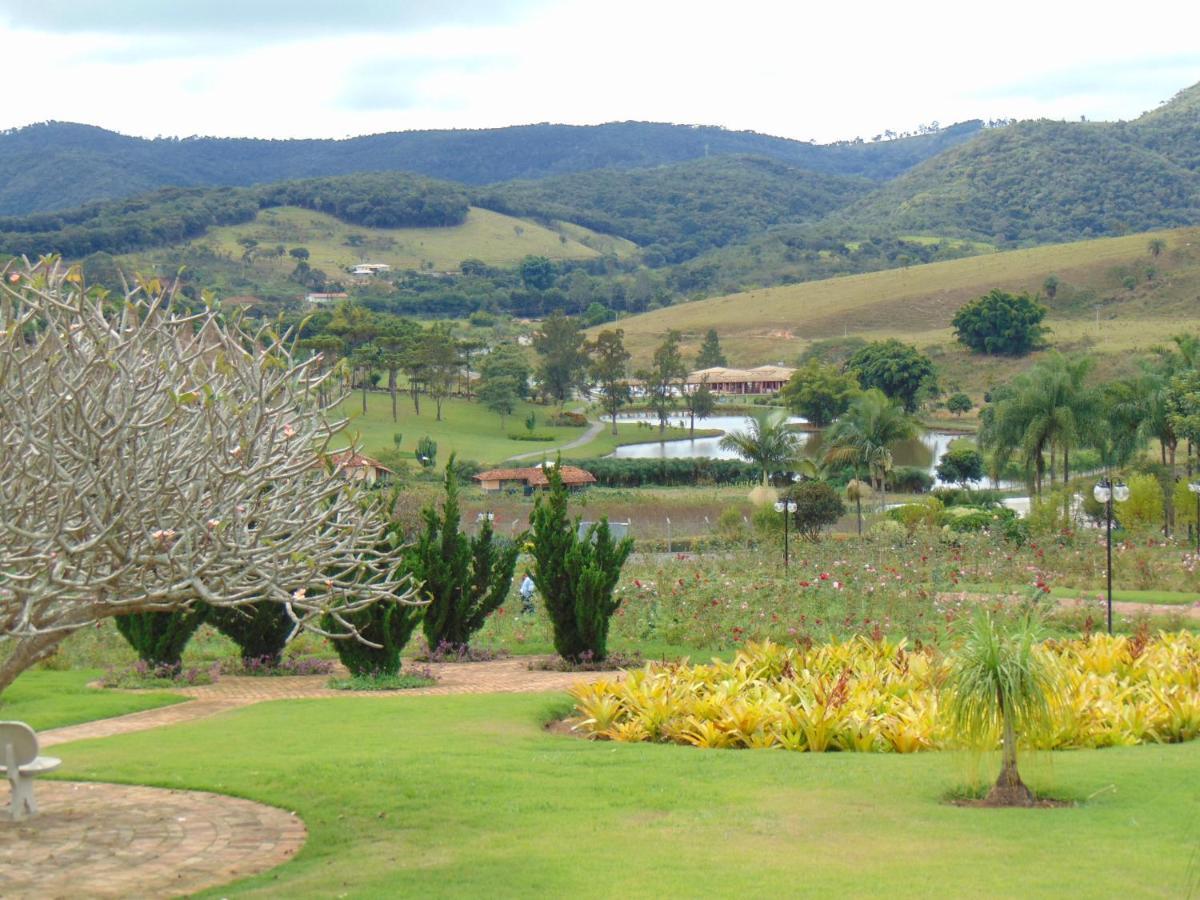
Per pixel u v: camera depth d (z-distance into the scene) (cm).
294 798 987
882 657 1475
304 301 14150
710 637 1930
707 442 8556
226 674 1797
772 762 1093
